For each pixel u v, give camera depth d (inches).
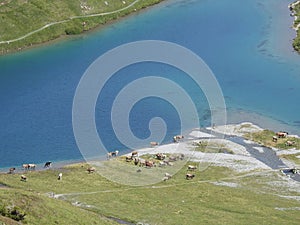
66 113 4877.0
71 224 2551.7
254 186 3508.9
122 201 3181.6
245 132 4436.5
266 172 3750.0
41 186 3400.6
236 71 5664.4
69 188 3393.2
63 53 6432.1
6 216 2428.6
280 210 3134.8
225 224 2893.7
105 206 3075.8
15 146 4286.4
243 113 4810.5
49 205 2625.5
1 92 5428.2
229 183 3545.8
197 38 6550.2
